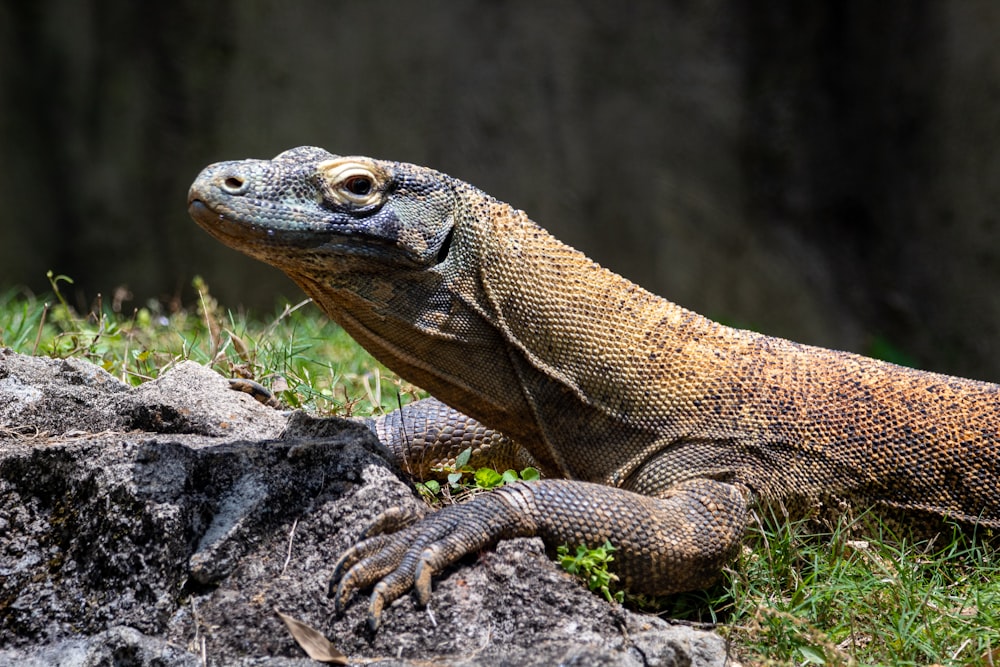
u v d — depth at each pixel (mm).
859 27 35312
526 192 36094
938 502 10797
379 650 8273
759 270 35969
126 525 8883
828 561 10125
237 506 9023
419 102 35844
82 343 13906
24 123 35406
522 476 10719
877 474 10680
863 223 35781
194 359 13734
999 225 32375
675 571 9172
